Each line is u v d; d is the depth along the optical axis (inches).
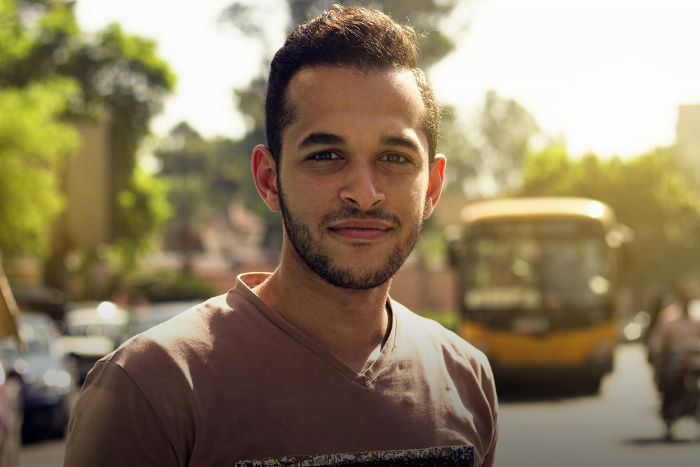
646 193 2554.1
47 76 2110.0
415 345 104.6
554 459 509.7
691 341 598.2
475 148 4094.5
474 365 109.9
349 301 100.6
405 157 99.6
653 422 682.2
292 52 100.9
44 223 1344.7
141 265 2564.0
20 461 544.7
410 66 101.9
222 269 3287.4
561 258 865.5
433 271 2600.9
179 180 4697.3
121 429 94.2
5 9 1524.4
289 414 96.3
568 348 855.7
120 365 96.0
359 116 98.0
